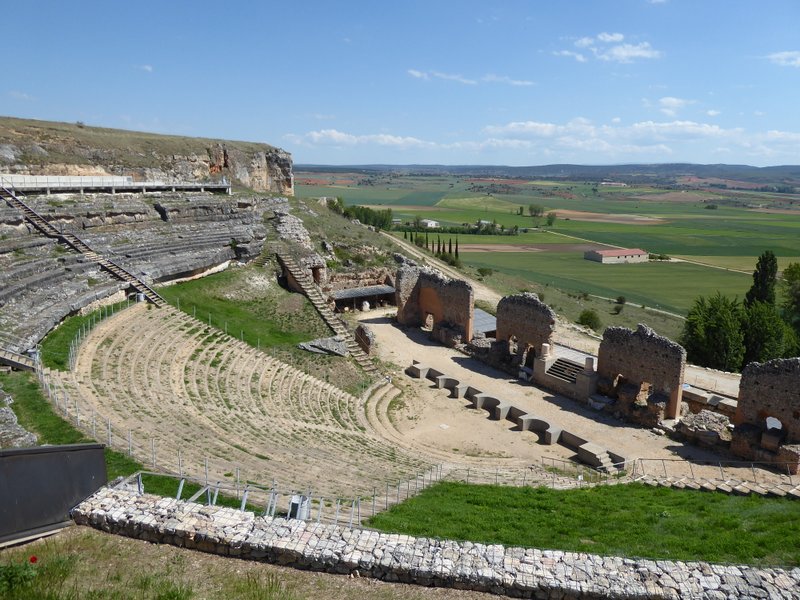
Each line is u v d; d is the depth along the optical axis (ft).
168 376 103.04
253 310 165.68
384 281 224.12
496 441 116.26
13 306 105.70
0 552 45.47
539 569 46.93
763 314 159.84
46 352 96.78
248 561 47.47
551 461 106.93
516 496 77.77
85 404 81.20
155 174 274.16
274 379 121.70
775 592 45.09
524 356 153.99
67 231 151.74
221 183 268.41
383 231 422.82
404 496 73.87
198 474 65.21
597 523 66.44
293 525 50.37
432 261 308.60
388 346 174.60
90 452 53.01
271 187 367.66
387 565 46.34
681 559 54.19
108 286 131.23
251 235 200.44
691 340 166.09
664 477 92.58
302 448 88.89
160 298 140.05
